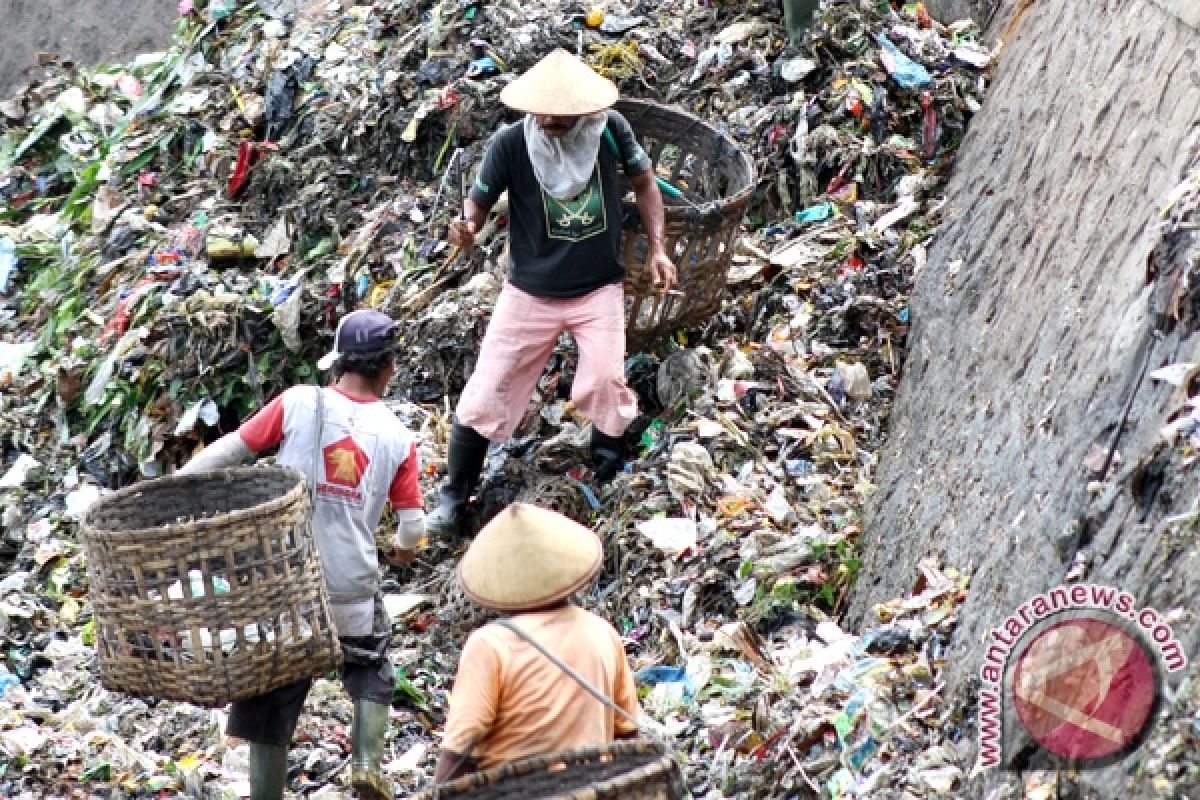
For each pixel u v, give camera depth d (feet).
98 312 92.02
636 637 60.39
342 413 49.34
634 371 74.64
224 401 84.12
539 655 36.81
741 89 85.92
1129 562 39.24
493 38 91.86
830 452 65.72
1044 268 57.06
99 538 44.27
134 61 129.39
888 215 77.20
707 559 61.31
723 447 67.05
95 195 104.22
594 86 61.31
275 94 96.99
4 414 89.81
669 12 93.04
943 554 51.47
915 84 81.35
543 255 64.75
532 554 37.11
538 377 67.82
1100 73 62.39
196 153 99.55
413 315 81.61
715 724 51.26
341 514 49.29
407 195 89.04
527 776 34.78
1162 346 43.32
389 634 51.72
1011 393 53.26
